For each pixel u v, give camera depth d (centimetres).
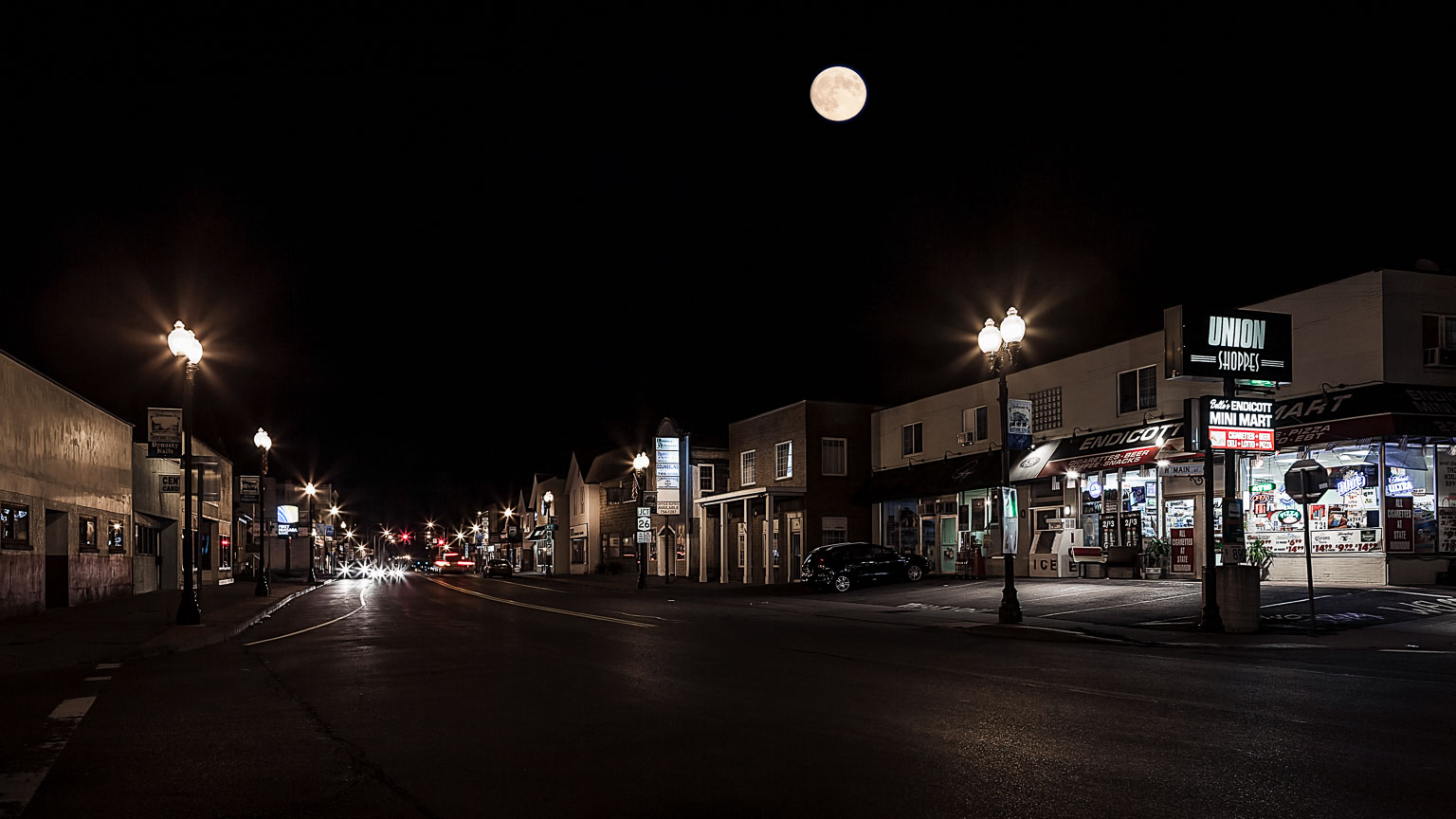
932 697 1063
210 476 4688
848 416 4594
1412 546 2361
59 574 2766
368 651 1628
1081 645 1728
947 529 3991
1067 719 920
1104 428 3192
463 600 3403
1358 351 2438
